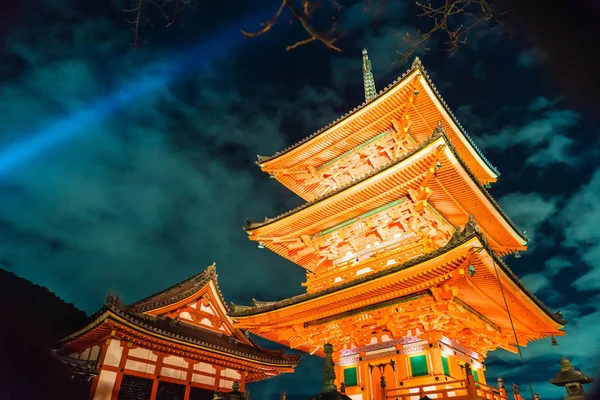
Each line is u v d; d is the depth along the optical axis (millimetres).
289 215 21672
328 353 8570
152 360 21828
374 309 17234
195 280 29500
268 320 20156
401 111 21344
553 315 19859
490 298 16766
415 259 15109
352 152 24219
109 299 19828
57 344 22766
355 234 21219
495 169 26141
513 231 22609
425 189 17891
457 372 16953
